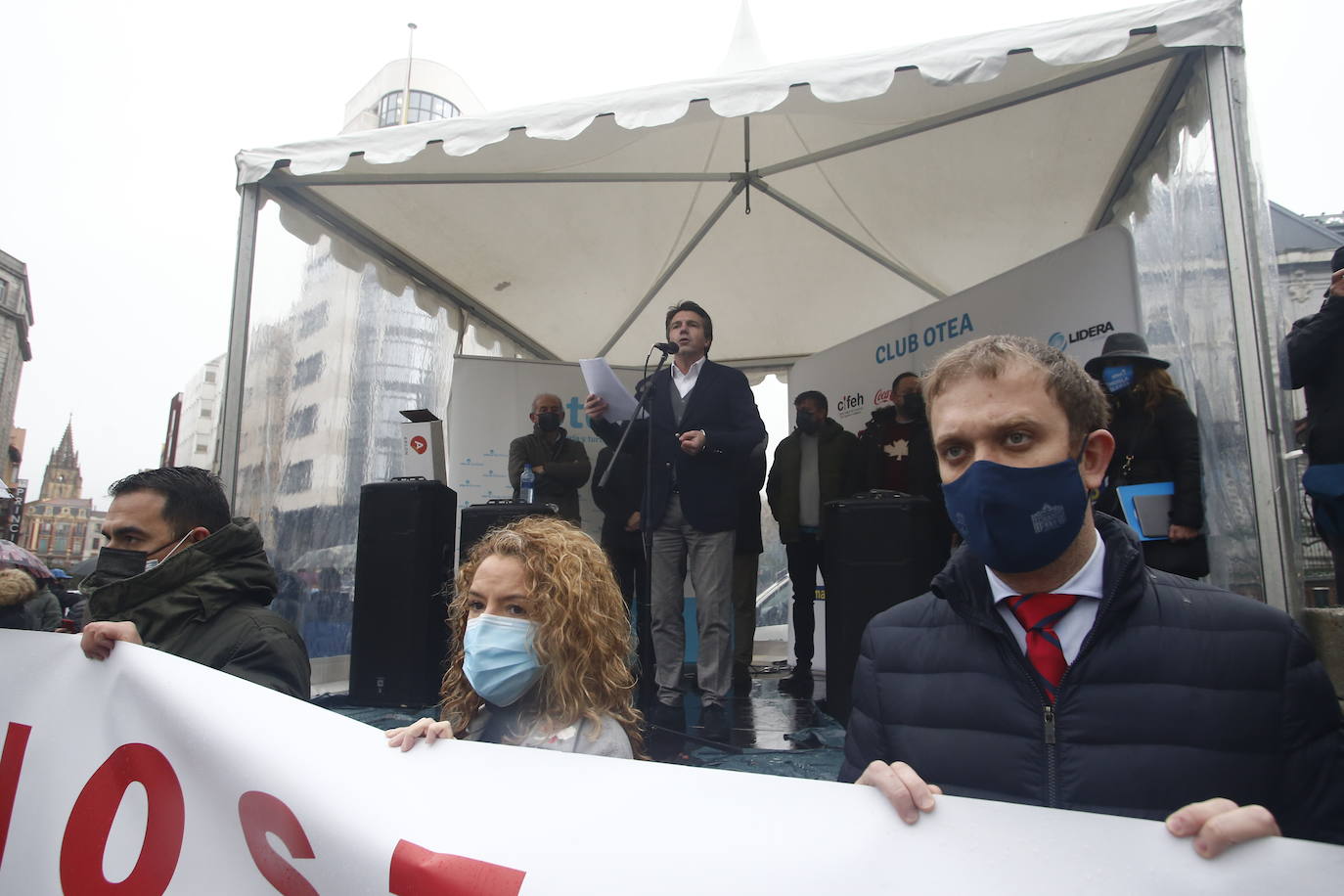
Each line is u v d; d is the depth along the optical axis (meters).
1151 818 1.00
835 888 0.90
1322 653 2.30
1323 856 0.77
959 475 1.12
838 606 3.47
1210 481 3.13
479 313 6.77
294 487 4.73
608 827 1.01
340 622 5.12
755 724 3.62
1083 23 3.05
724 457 3.86
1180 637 1.06
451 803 1.11
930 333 5.28
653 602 3.88
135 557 1.97
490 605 1.48
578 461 5.37
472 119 3.77
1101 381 3.10
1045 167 4.75
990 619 1.16
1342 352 2.72
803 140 5.11
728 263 6.65
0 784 1.48
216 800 1.27
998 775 1.09
